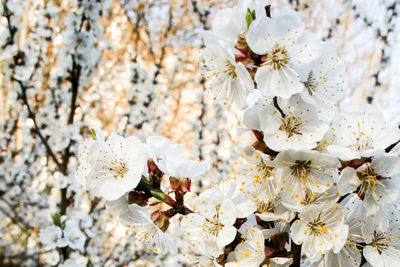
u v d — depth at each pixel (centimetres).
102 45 80
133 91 87
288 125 31
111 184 32
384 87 85
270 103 32
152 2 95
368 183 31
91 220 67
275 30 31
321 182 31
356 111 32
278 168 30
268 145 30
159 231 32
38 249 93
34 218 94
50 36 75
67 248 51
